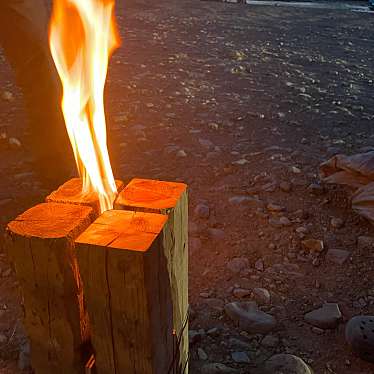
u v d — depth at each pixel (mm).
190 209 3721
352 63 9062
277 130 5422
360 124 5812
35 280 1604
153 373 1658
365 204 3447
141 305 1528
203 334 2576
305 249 3318
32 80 3102
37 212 1664
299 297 2914
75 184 1903
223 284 3004
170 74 7449
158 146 4812
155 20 11953
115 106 5832
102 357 1677
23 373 2350
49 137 3293
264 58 8984
